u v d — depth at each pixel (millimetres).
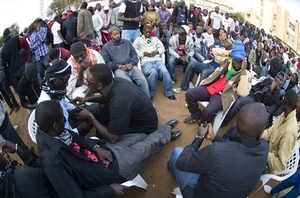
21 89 3678
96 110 2988
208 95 3611
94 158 2346
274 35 22453
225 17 11688
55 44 6789
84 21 6492
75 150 2137
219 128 3566
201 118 3605
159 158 3221
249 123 1819
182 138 3557
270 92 3963
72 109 2914
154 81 4309
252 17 25125
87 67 3420
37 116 1951
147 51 4676
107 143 2629
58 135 2076
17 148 2314
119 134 2543
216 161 1820
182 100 4484
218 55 3598
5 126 3127
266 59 9828
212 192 1921
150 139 2736
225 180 1828
